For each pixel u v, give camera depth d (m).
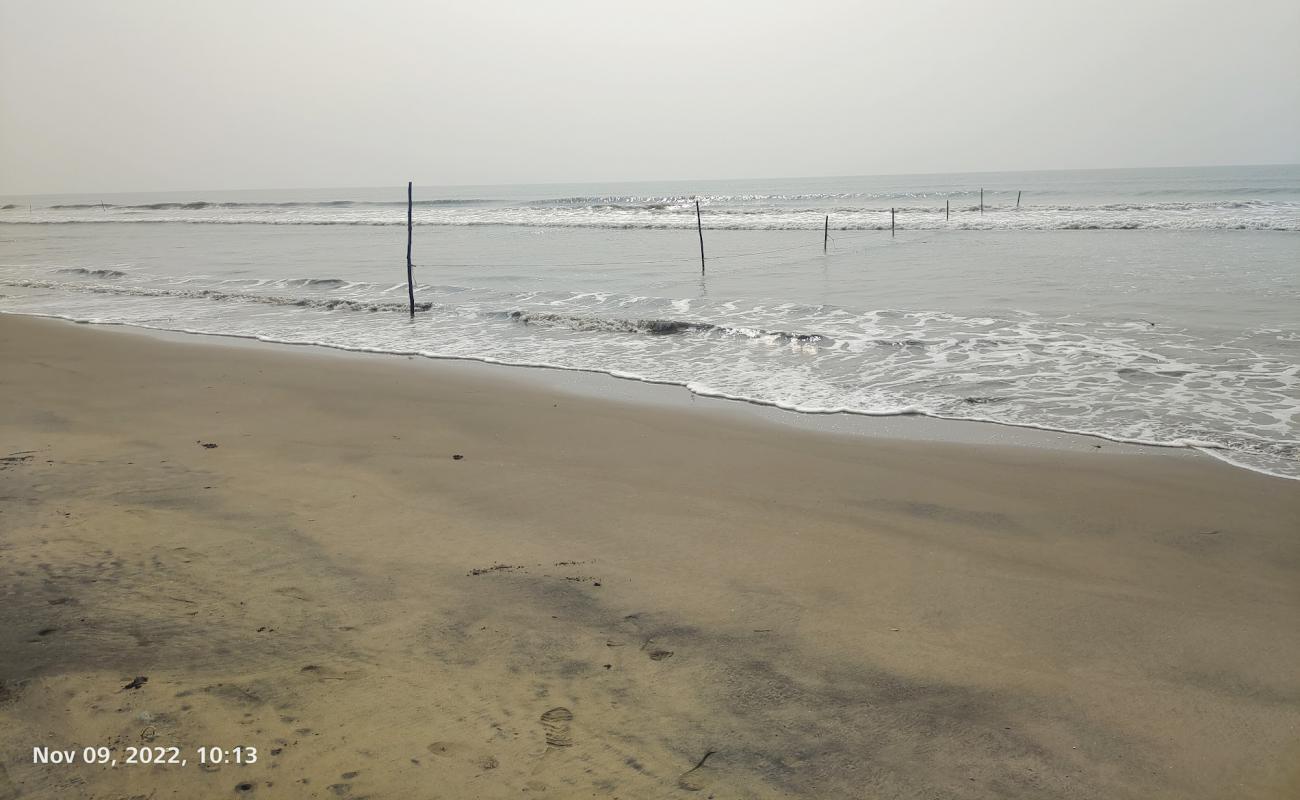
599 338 14.52
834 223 40.44
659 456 7.86
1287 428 8.34
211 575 4.78
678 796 2.96
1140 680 3.90
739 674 3.87
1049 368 11.04
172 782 2.90
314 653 3.89
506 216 53.16
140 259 30.72
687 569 5.18
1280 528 5.89
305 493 6.55
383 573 4.95
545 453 7.95
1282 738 3.44
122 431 8.64
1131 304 15.37
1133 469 7.29
